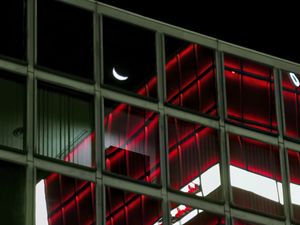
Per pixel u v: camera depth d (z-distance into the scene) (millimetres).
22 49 48219
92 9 50750
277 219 50938
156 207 48188
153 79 50781
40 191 45812
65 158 47000
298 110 53938
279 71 54375
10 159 45812
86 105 48562
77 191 46688
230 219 49750
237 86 52844
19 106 47000
